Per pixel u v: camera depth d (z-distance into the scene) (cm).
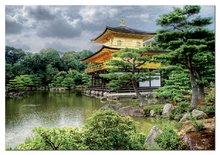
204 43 1253
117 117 639
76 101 2222
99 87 2994
